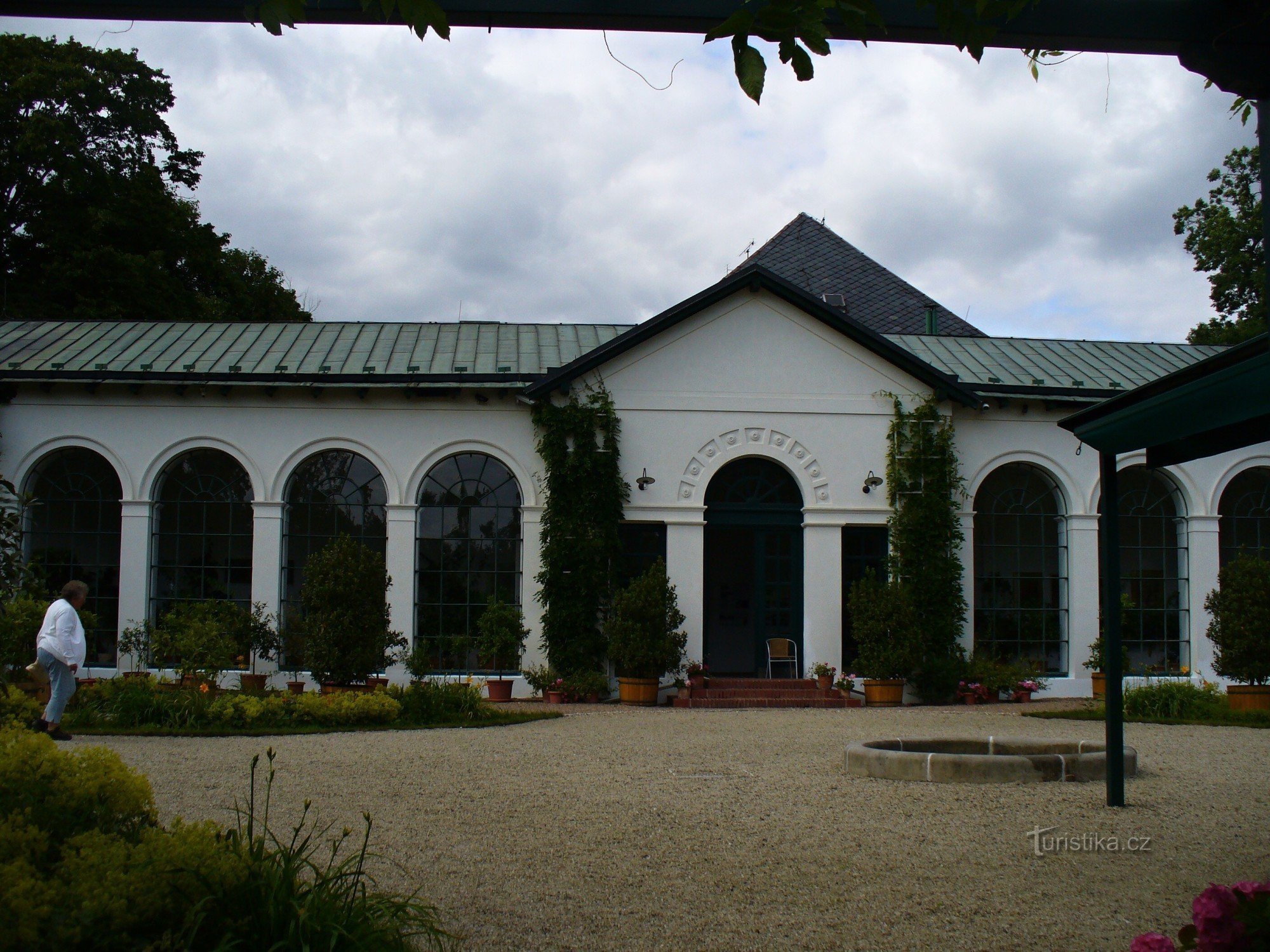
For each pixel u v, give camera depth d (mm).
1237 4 3979
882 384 18250
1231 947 3359
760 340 18125
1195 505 19047
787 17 3262
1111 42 4055
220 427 17781
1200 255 29328
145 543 17531
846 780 9398
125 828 4539
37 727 11086
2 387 17516
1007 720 14508
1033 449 18828
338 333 19859
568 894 5875
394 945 4301
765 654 17875
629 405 17828
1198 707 15102
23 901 3602
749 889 6012
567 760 10492
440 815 7840
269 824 7406
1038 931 5316
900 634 16844
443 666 17656
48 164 29359
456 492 18000
